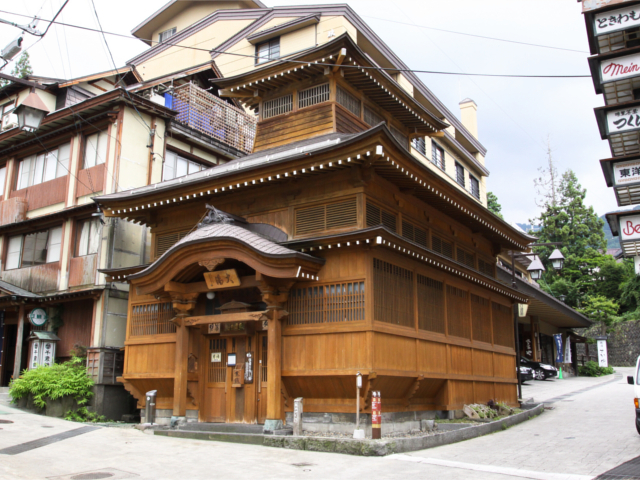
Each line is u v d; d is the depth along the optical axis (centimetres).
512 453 1216
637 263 1167
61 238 2173
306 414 1416
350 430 1343
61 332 2116
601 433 1500
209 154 2539
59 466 1078
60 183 2255
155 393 1623
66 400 1800
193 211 1766
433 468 1054
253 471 1036
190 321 1556
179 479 980
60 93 2522
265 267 1359
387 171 1462
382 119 2059
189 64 3319
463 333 1809
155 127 2234
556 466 1077
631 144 1150
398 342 1438
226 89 1973
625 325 5191
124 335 2012
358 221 1424
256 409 1485
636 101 1060
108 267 1991
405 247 1422
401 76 2936
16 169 2498
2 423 1559
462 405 1730
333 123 1755
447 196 1664
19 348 2086
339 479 969
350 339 1345
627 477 967
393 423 1432
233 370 1537
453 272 1725
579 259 5697
